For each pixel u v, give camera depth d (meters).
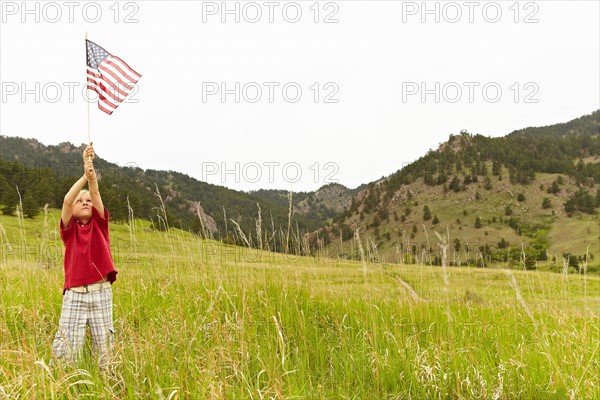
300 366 4.52
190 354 4.30
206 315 5.51
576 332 6.00
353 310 6.58
